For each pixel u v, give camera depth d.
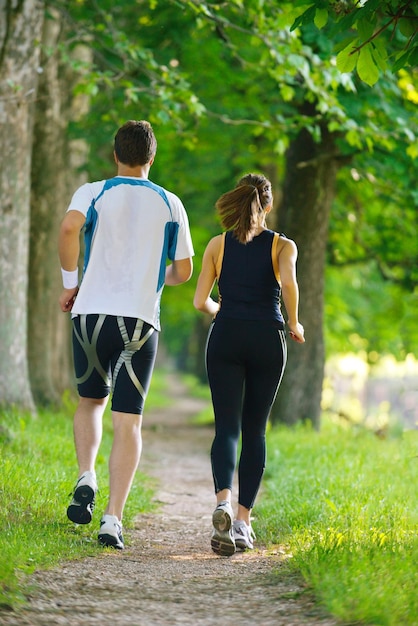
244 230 10.79
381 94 24.81
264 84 30.78
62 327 31.31
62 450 17.00
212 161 36.88
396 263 37.22
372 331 48.31
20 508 11.41
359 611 7.27
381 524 11.34
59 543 9.98
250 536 11.00
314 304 29.55
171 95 23.11
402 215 36.16
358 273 47.81
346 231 36.94
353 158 28.94
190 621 7.46
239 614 7.70
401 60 11.20
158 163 36.75
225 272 10.83
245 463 11.05
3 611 7.27
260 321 10.73
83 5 28.77
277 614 7.65
